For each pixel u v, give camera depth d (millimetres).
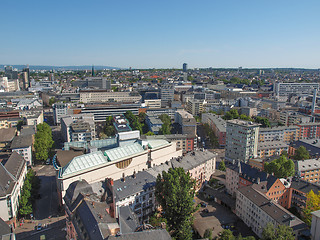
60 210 156375
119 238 84438
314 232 112875
